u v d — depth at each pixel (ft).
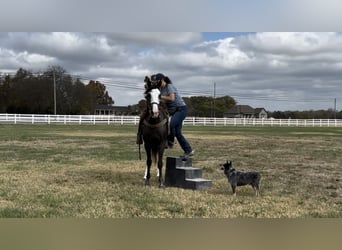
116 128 135.03
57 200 23.93
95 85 381.60
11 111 274.16
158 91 28.22
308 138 95.50
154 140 28.48
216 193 26.99
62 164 41.91
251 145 72.28
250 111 400.47
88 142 74.49
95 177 33.27
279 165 43.32
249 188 28.96
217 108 359.87
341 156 53.42
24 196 25.05
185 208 22.26
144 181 31.37
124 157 49.16
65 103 271.69
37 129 120.98
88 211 21.26
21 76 275.39
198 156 52.29
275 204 23.71
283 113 323.98
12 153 53.06
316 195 26.91
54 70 258.57
